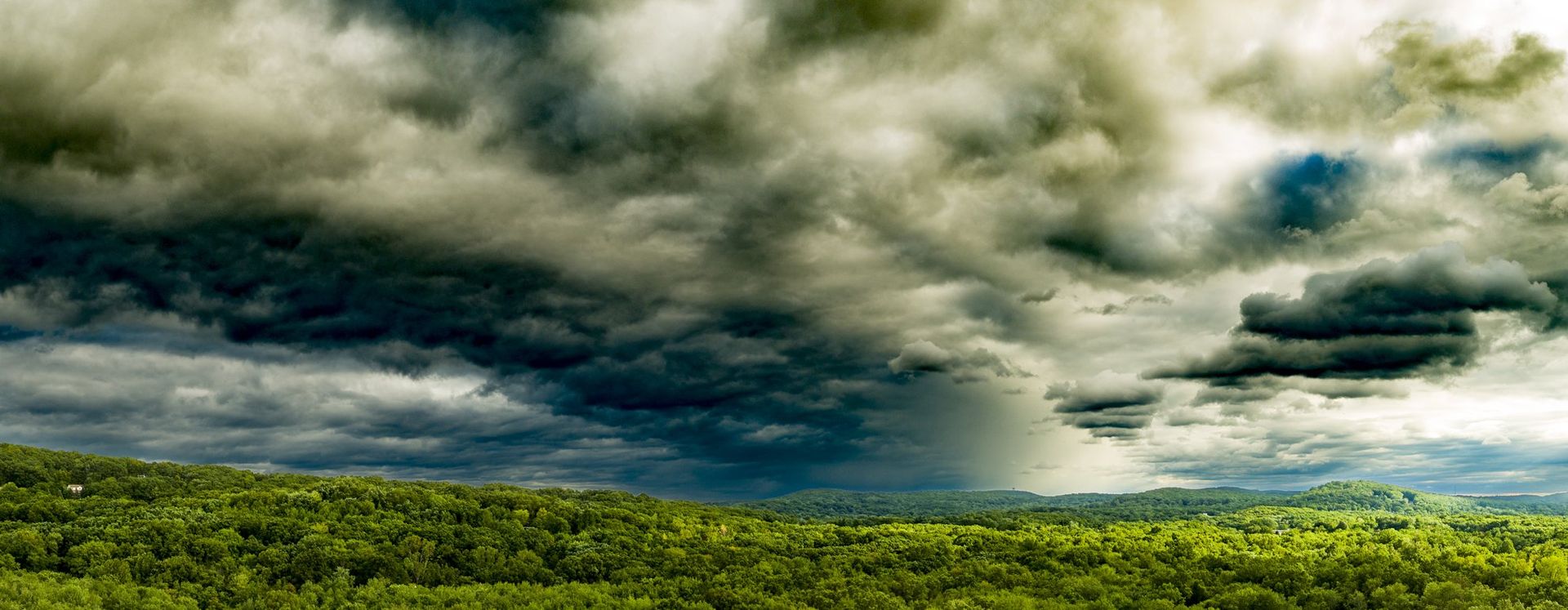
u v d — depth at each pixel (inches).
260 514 5310.0
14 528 4763.8
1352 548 5964.6
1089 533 7165.4
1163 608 4185.5
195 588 4069.9
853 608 4168.3
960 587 4746.6
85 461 7007.9
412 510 5787.4
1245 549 6195.9
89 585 3875.5
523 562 5113.2
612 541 5728.3
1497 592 4062.5
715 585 4650.6
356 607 4047.7
